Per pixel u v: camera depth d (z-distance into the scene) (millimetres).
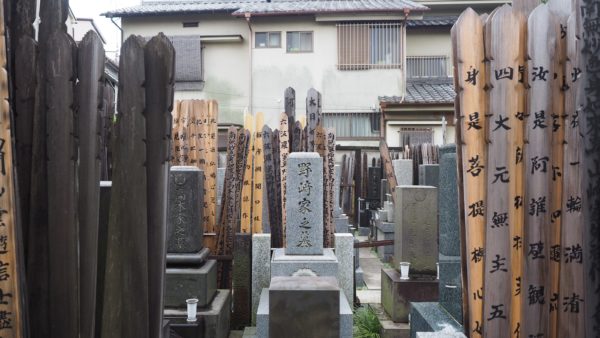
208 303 5988
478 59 3461
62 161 2984
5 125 2732
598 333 2865
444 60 18688
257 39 17953
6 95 2734
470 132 3488
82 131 3027
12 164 2770
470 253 3549
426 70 18750
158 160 3062
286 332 4582
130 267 3041
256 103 17859
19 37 2988
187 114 8133
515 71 3439
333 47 17609
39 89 2986
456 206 4660
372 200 14812
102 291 3389
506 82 3443
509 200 3492
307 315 4590
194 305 5555
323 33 17609
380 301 7961
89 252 3051
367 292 8664
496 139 3467
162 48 3014
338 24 17453
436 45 18750
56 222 2996
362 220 15008
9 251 2754
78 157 3031
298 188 6430
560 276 3559
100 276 3387
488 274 3525
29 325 2994
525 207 3508
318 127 7457
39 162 3018
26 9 2992
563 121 3488
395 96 16859
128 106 3008
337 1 19031
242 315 6898
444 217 5094
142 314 3053
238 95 18438
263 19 17641
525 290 3549
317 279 5012
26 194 3039
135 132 3014
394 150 15266
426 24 18156
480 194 3523
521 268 3545
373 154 17094
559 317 3576
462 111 3479
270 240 7027
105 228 3375
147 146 3053
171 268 6059
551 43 3434
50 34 3025
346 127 17625
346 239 6953
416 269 6867
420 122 16266
